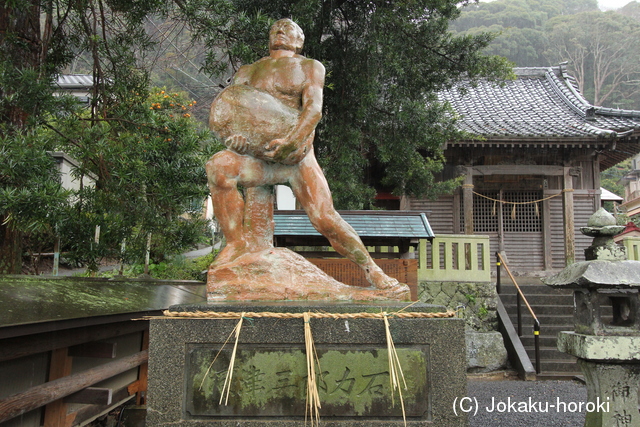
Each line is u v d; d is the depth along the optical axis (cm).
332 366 262
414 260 666
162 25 823
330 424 257
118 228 618
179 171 600
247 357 263
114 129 675
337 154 941
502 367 881
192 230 679
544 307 1013
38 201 462
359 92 916
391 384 260
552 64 4025
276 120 294
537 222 1489
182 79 1501
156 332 266
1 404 266
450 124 1066
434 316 266
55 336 313
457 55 998
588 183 1473
